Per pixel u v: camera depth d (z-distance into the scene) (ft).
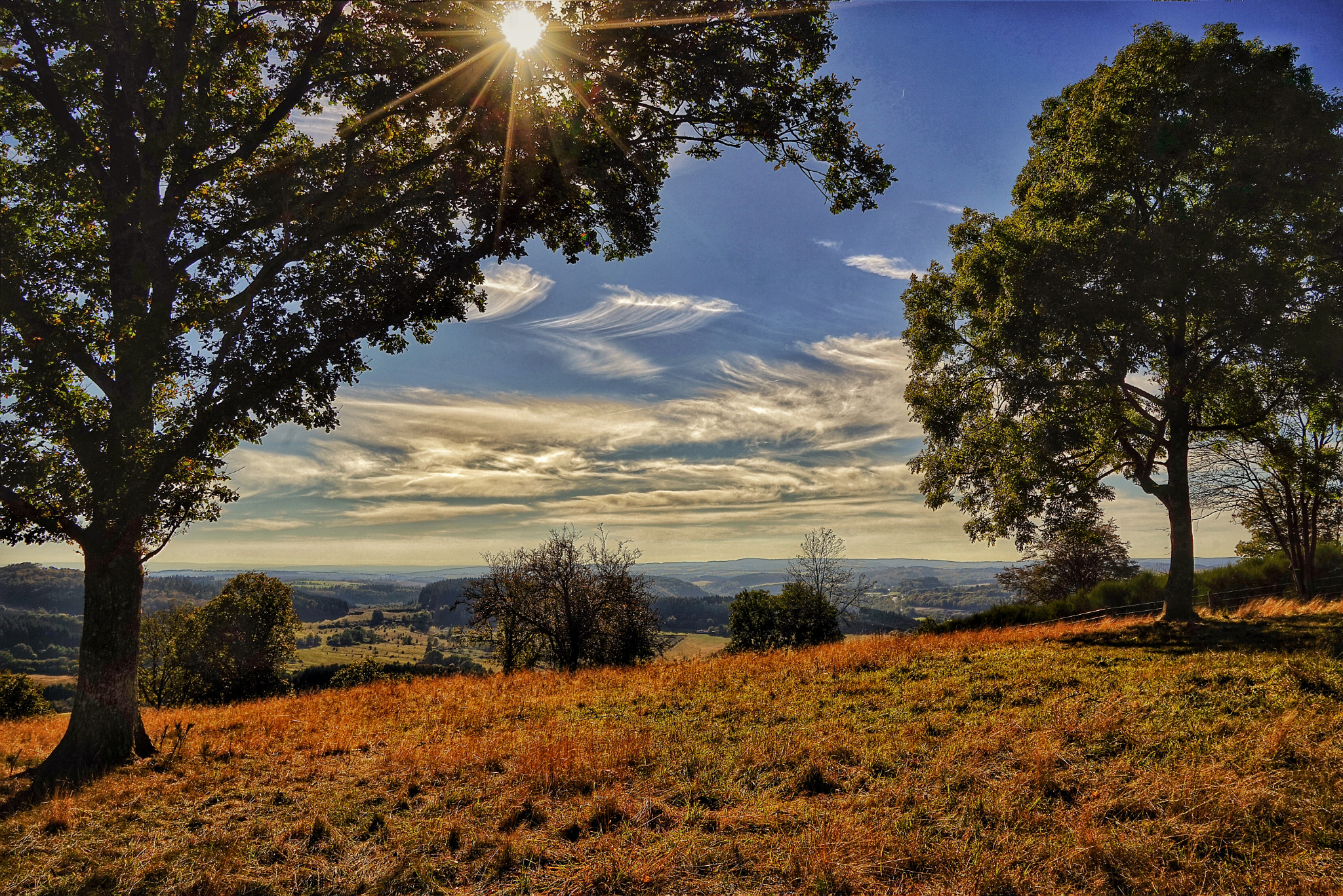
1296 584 85.35
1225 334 55.06
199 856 20.26
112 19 34.47
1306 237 53.36
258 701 71.97
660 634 128.57
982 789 21.07
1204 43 55.72
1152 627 56.59
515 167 35.81
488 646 122.62
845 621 137.18
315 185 37.24
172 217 36.52
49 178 35.65
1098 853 16.21
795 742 27.76
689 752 27.50
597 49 34.71
